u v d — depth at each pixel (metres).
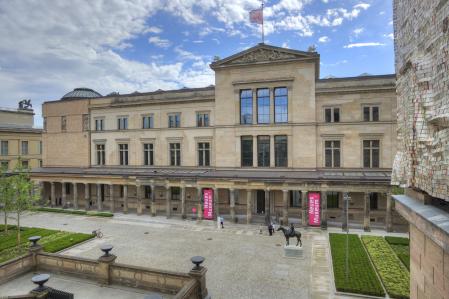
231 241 34.31
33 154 76.38
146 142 54.91
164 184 47.12
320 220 39.25
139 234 37.88
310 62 44.09
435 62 8.13
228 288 22.56
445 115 7.23
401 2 11.34
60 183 61.16
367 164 42.75
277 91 46.34
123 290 18.62
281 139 46.22
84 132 60.22
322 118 44.38
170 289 18.09
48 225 43.38
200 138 50.78
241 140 48.03
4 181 36.00
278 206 45.38
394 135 41.25
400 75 11.52
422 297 10.80
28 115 84.38
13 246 33.66
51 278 20.55
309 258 28.56
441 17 7.64
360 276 23.48
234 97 47.91
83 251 31.50
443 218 8.64
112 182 51.16
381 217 41.56
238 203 47.41
